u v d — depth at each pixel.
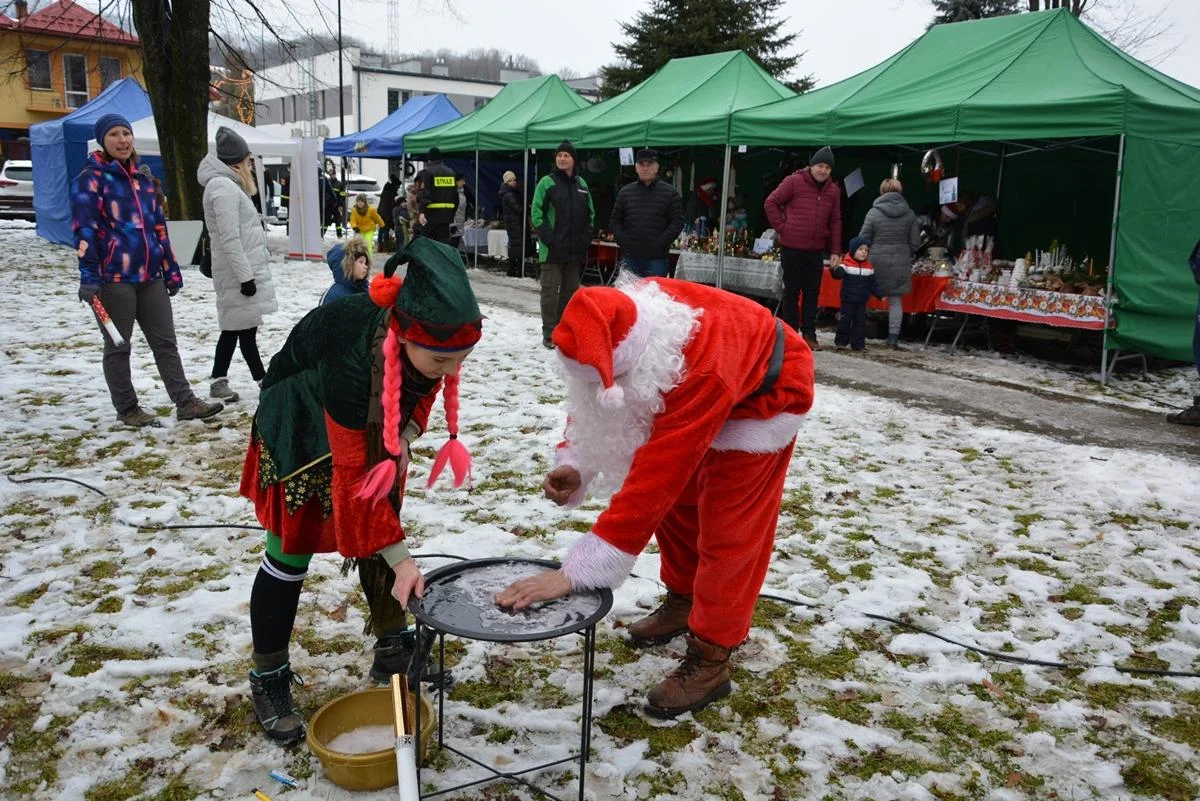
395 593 2.05
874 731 2.52
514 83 16.02
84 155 16.17
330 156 22.55
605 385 1.99
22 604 3.09
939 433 5.73
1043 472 4.95
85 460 4.61
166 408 5.64
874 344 9.24
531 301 11.55
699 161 14.02
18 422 5.28
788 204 8.67
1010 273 8.43
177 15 12.93
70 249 16.19
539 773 2.28
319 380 2.10
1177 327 7.57
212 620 2.99
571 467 2.32
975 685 2.79
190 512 3.95
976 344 9.33
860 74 9.74
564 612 2.03
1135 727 2.59
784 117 9.31
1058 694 2.76
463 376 6.93
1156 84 7.93
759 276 10.22
